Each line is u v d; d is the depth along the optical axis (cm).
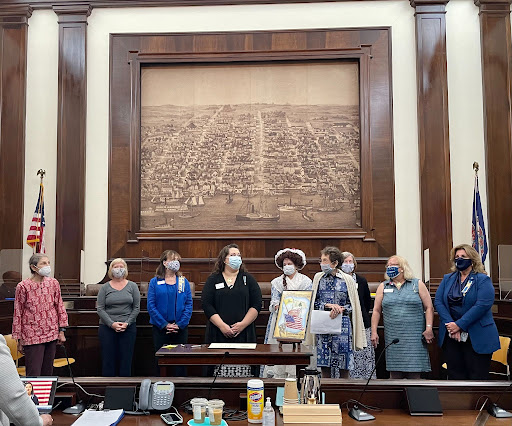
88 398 356
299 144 905
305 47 904
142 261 866
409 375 525
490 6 884
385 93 893
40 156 900
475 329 491
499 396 349
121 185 895
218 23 913
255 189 901
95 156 900
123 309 616
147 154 911
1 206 881
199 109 916
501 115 867
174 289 598
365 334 570
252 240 884
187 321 596
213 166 907
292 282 570
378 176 884
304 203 897
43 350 570
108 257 883
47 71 914
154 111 917
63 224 876
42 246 860
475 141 878
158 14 917
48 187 895
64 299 718
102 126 904
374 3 907
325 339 516
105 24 920
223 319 529
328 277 526
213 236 884
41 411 321
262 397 324
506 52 876
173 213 902
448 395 350
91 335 686
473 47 891
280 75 916
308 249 880
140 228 897
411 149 885
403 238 872
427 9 889
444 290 520
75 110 894
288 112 911
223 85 917
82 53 902
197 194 903
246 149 907
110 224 889
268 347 445
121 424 317
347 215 891
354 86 911
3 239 877
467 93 885
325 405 321
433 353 664
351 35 902
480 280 500
